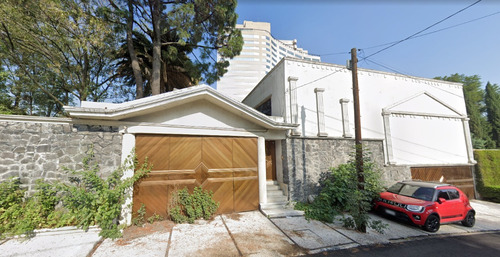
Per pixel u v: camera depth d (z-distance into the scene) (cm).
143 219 586
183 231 541
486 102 2241
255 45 6944
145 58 1217
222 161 703
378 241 517
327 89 923
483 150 1177
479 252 484
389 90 1044
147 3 973
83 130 559
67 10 821
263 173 749
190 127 662
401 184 768
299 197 784
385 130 995
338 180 775
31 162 516
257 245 473
